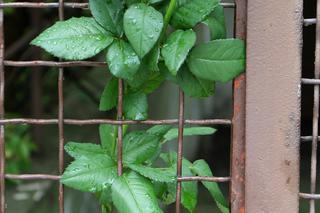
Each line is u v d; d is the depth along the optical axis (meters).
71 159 1.68
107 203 0.96
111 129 0.97
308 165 1.99
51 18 2.76
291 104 0.91
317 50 0.91
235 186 0.93
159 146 0.96
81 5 0.92
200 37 1.56
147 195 0.91
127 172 0.92
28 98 3.00
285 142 0.91
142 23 0.88
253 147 0.92
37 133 2.78
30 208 2.08
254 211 0.92
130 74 0.89
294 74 0.90
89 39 0.90
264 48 0.91
